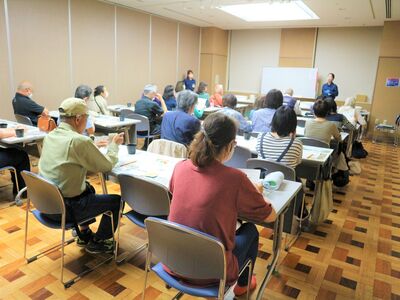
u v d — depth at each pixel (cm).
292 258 245
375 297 204
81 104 202
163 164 234
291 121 239
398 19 725
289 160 238
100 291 200
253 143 322
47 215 206
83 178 202
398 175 482
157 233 138
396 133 748
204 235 123
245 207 134
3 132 306
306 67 919
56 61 592
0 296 191
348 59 868
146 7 711
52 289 199
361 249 263
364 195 390
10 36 516
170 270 145
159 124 535
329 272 229
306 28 899
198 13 755
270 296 201
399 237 286
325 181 284
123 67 736
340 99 895
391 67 766
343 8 636
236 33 1010
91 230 247
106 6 668
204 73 986
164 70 859
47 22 566
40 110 433
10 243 247
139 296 197
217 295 134
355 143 590
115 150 224
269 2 598
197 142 133
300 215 276
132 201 196
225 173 132
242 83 1028
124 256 235
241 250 154
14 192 337
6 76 521
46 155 199
